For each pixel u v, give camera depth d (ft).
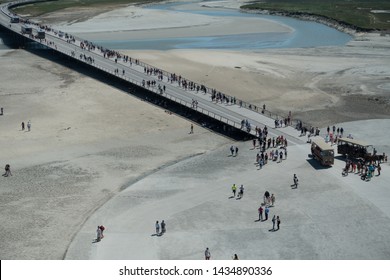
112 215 212.84
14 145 295.89
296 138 296.51
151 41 633.20
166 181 244.22
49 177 252.62
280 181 239.09
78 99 384.68
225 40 640.17
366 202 217.36
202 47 594.24
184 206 218.38
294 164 257.96
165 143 302.25
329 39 646.74
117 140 305.73
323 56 533.55
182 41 632.79
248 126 302.86
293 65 490.90
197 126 331.57
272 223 203.31
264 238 193.77
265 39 647.15
